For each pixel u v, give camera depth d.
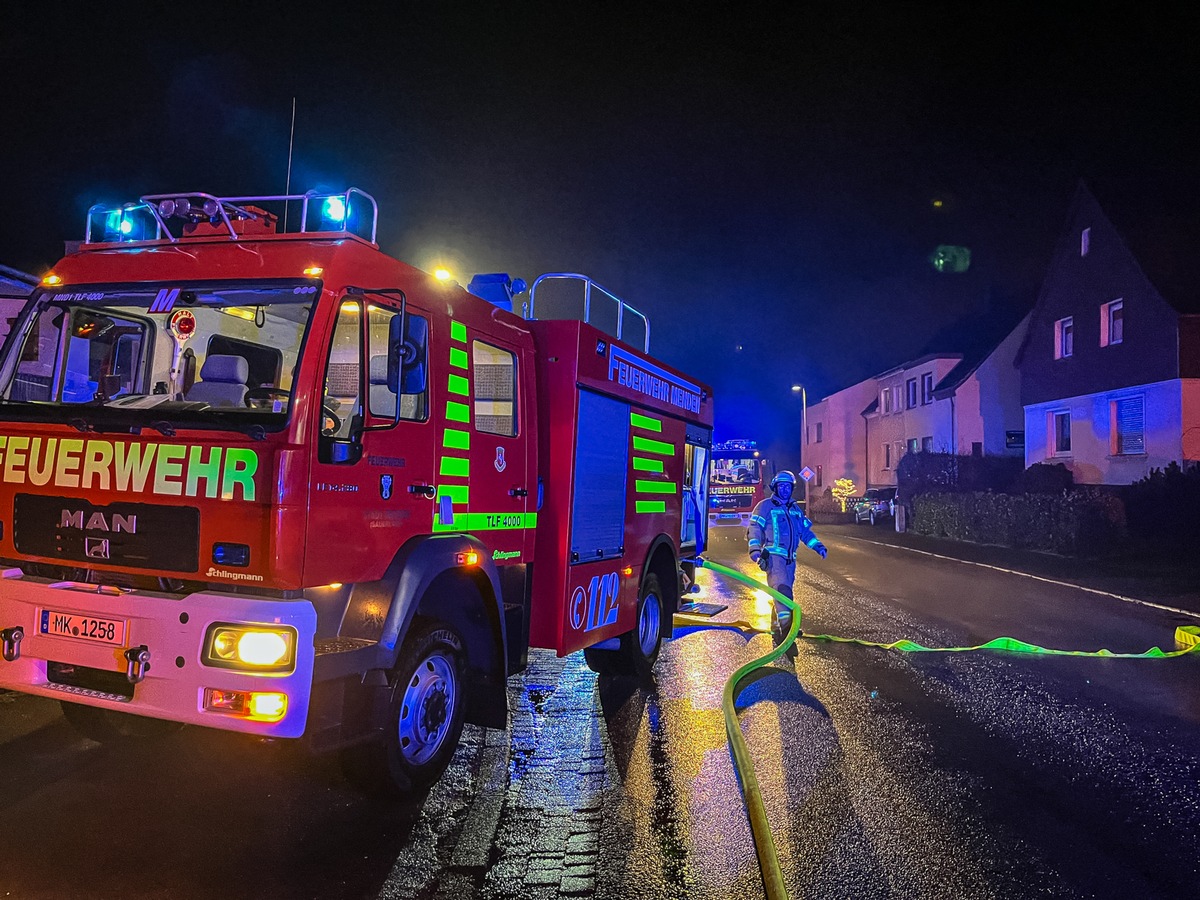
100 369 4.72
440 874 3.79
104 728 5.27
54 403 4.35
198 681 3.79
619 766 5.21
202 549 3.87
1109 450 24.70
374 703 4.33
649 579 7.73
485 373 5.42
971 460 30.58
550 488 5.98
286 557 3.75
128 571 4.02
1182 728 6.24
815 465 59.34
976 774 5.20
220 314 4.44
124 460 4.04
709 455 10.06
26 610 4.15
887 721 6.30
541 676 7.63
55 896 3.46
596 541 6.45
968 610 11.94
